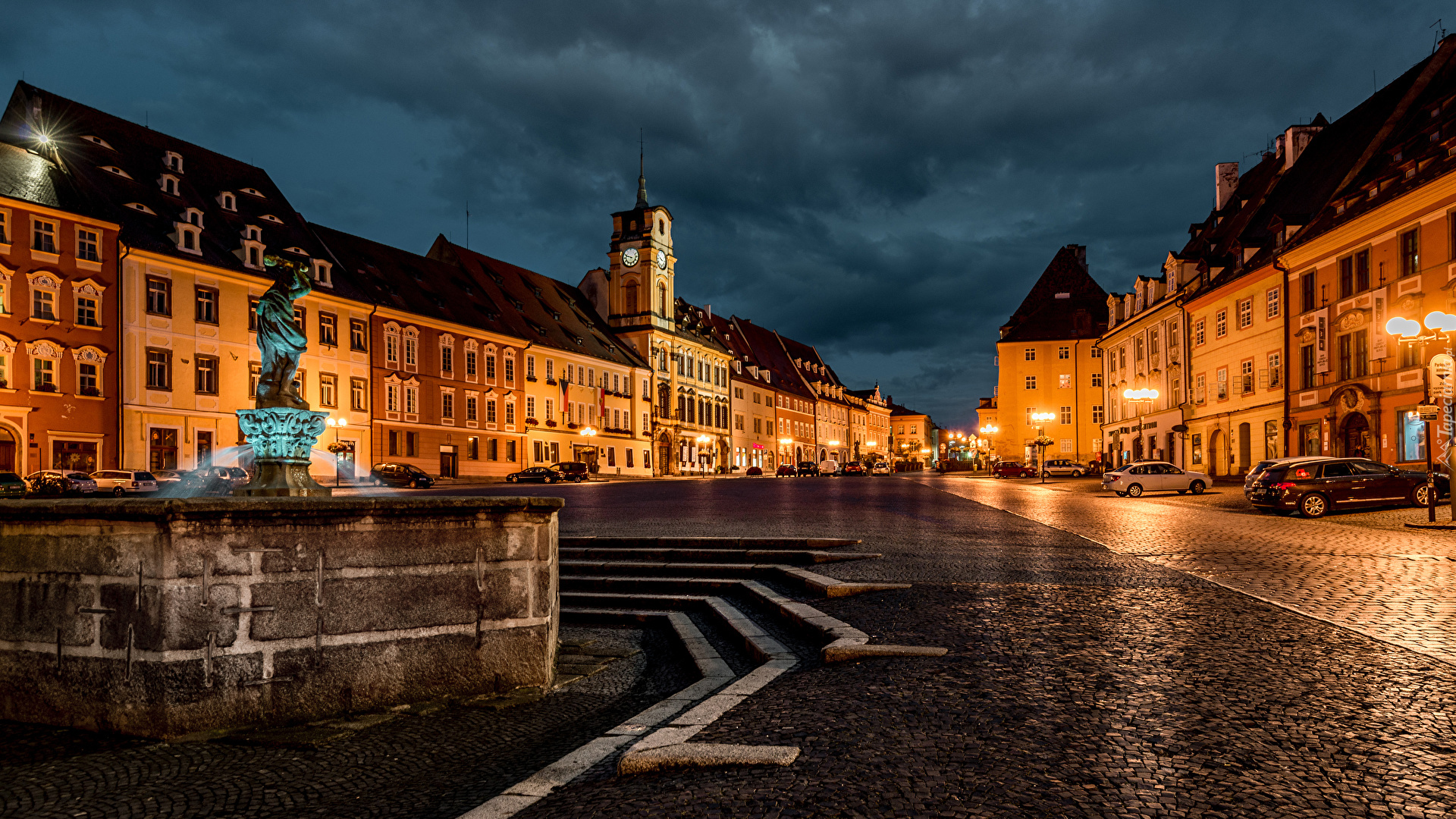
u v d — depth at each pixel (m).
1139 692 6.22
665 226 89.75
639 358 85.81
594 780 5.21
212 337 46.03
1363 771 4.67
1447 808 4.19
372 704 7.86
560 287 84.69
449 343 60.75
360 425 53.44
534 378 69.19
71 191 41.47
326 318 51.38
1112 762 4.87
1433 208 30.11
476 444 62.88
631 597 12.73
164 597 7.12
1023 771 4.77
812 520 21.41
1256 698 6.02
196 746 6.92
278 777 6.24
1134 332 61.88
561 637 11.27
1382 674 6.59
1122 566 12.88
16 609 7.69
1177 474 36.28
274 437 9.84
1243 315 44.44
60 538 7.52
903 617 9.30
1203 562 13.22
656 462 86.75
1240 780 4.57
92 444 41.00
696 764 5.13
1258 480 23.94
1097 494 38.50
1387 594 10.12
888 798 4.48
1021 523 20.64
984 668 7.05
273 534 7.48
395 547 8.02
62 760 6.66
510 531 8.57
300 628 7.57
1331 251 36.28
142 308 42.81
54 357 39.81
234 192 51.34
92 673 7.36
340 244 57.25
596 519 21.84
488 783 6.01
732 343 111.19
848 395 148.62
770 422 114.19
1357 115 43.69
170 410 43.81
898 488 45.31
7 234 38.62
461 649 8.30
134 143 47.69
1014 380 82.25
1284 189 47.34
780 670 7.50
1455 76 36.06
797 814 4.34
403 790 5.92
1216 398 47.62
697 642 10.11
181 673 7.14
